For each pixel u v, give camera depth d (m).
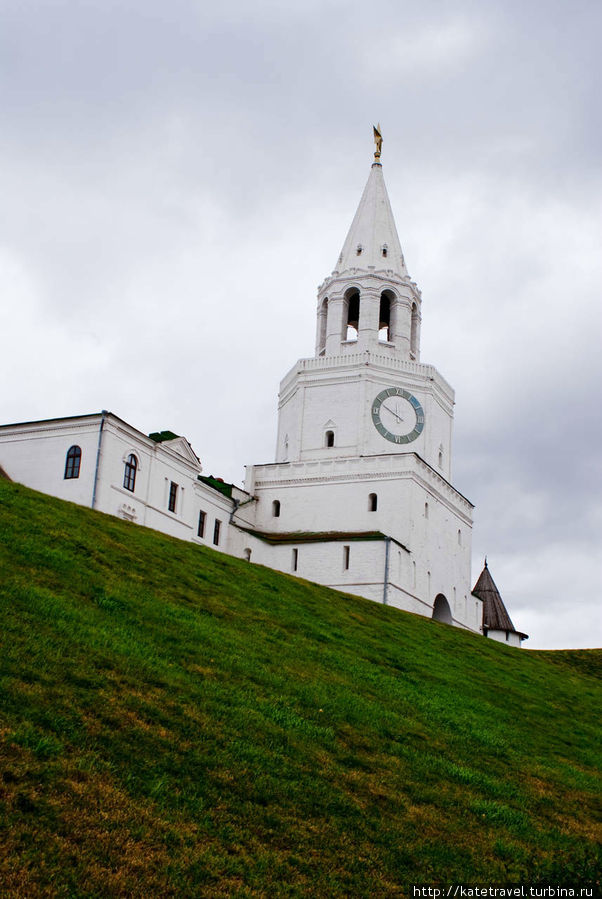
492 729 30.06
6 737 15.65
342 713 24.70
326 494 81.69
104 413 63.06
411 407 85.12
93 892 12.77
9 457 65.25
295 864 15.40
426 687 33.56
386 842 17.33
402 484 79.44
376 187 94.31
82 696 18.52
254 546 78.56
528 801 22.72
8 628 20.83
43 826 13.75
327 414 84.75
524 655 54.72
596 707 42.84
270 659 27.84
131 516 65.00
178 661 23.72
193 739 18.66
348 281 88.62
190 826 15.28
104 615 25.47
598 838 21.19
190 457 73.31
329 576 75.25
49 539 32.00
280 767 18.97
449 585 84.56
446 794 21.08
